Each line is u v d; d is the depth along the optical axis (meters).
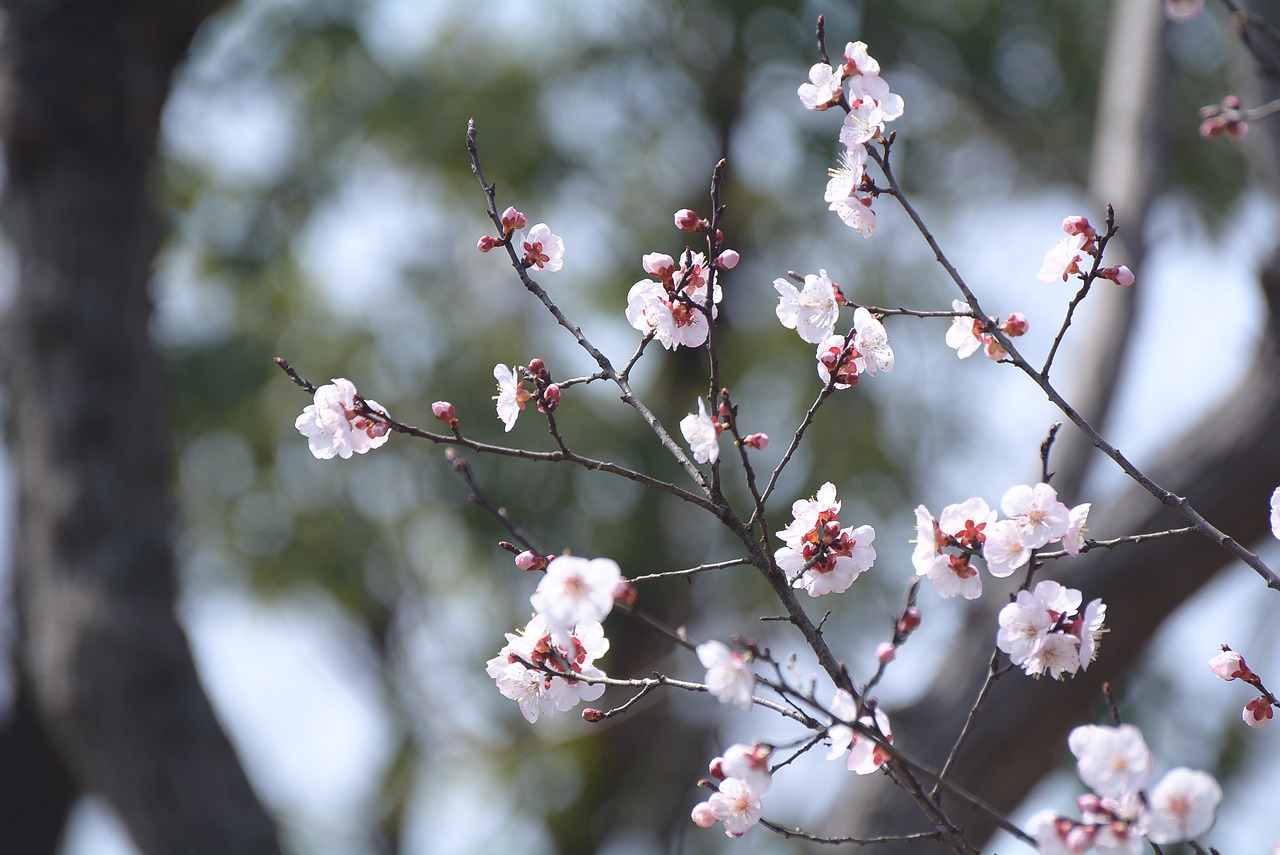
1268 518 4.73
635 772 8.96
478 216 8.95
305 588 8.59
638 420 8.44
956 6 8.35
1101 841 1.50
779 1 8.04
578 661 1.92
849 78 2.05
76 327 5.38
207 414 8.23
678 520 8.64
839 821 4.59
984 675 4.75
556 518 7.89
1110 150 5.95
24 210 5.52
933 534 1.92
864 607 7.32
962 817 4.57
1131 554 4.70
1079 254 2.04
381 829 10.28
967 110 8.60
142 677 5.03
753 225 9.21
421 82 8.62
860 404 8.33
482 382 8.34
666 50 8.70
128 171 5.67
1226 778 6.64
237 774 5.12
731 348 9.05
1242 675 2.06
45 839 8.37
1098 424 5.25
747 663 1.52
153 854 4.94
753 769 1.72
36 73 5.50
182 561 8.05
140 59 5.70
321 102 8.67
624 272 9.01
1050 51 8.38
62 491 5.22
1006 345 2.00
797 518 2.04
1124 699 6.80
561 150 8.70
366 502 8.43
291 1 8.30
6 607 7.00
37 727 8.03
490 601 8.78
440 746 9.10
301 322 8.88
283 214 8.71
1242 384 4.87
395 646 9.57
